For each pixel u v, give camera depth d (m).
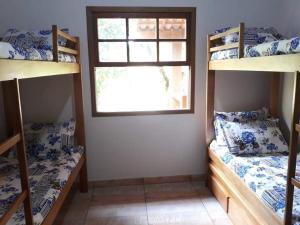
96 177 3.05
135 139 3.01
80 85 2.72
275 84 2.93
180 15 2.82
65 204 2.64
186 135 3.05
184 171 3.13
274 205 1.60
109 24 2.82
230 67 2.17
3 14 2.66
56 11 2.69
